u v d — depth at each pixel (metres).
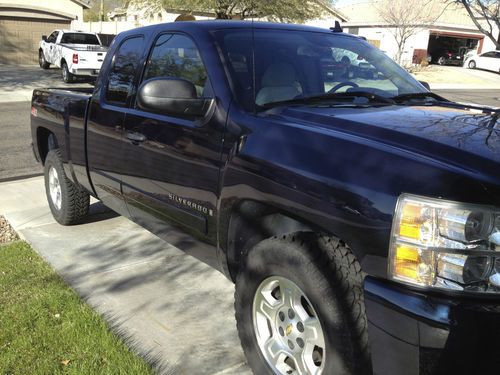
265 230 2.79
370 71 3.72
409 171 2.12
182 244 3.53
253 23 3.63
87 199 5.12
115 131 3.91
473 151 2.21
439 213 1.99
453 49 42.94
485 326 1.92
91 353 3.06
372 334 2.12
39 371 2.88
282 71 3.27
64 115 4.72
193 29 3.46
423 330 1.95
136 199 3.82
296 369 2.56
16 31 27.59
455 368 1.93
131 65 3.97
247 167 2.71
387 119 2.69
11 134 10.55
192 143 3.11
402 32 34.53
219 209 2.96
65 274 4.18
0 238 5.05
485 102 19.67
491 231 1.97
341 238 2.27
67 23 28.88
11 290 3.86
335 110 2.91
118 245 4.81
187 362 3.06
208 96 3.14
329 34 3.90
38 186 6.83
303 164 2.44
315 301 2.32
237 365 3.05
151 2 24.12
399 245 2.06
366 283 2.15
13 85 19.16
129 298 3.81
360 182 2.21
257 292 2.70
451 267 1.98
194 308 3.69
